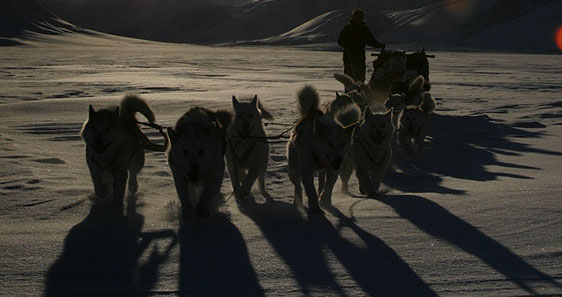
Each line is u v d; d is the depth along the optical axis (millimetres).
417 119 9445
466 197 6176
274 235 4918
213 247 4602
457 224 5160
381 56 12883
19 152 8500
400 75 12414
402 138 9609
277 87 20812
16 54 55750
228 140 6625
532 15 183125
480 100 17453
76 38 136000
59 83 21594
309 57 60438
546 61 55094
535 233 4852
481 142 10711
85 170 7551
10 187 6387
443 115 13789
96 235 4891
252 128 6750
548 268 4094
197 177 5211
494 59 59750
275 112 13680
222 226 5195
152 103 14617
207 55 62281
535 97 18516
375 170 7055
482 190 6609
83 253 4441
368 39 13164
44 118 11906
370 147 6754
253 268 4145
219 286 3830
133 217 5473
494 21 195000
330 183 6020
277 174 7766
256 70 33781
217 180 5562
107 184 6316
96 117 5668
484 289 3762
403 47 160125
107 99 14805
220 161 5574
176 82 22984
